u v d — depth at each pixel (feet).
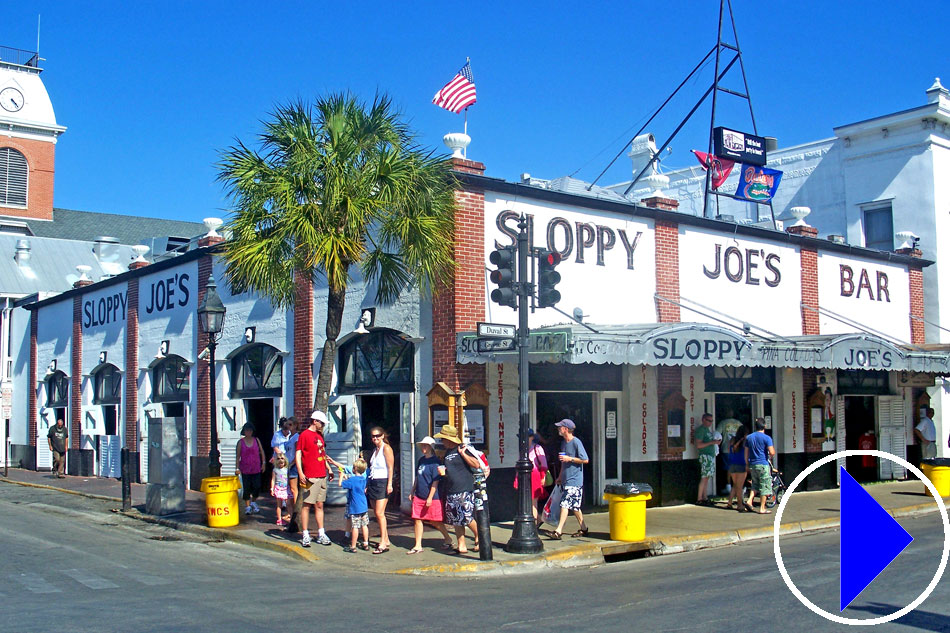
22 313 109.81
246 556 43.01
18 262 126.00
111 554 42.63
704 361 50.29
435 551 42.32
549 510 47.24
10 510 63.62
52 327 101.40
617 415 57.26
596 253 57.31
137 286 84.38
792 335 69.41
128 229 198.70
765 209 103.45
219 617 27.96
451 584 35.76
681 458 59.41
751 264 67.15
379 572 38.78
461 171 50.80
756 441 55.52
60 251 132.98
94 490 75.41
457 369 50.03
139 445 81.66
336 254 44.62
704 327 50.47
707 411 61.82
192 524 51.67
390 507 55.06
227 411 69.41
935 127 89.45
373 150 46.93
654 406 58.54
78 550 43.68
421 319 52.60
